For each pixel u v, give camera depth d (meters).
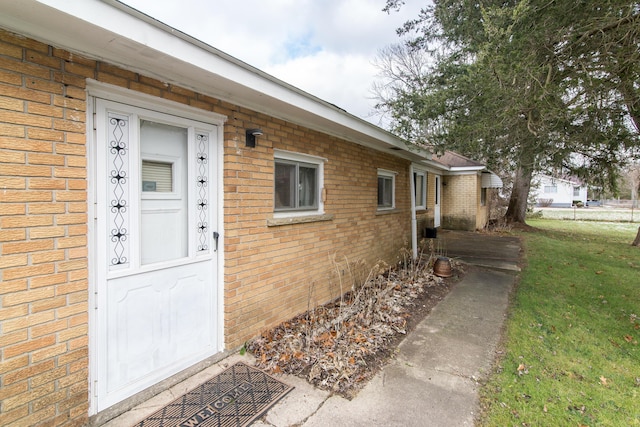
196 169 2.84
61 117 1.92
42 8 1.57
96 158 2.15
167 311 2.65
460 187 13.07
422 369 2.92
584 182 5.87
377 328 3.71
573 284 5.74
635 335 3.76
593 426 2.22
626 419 2.30
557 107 3.10
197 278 2.90
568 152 4.15
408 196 7.77
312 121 4.00
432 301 4.85
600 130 3.66
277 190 3.78
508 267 6.85
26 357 1.83
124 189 2.32
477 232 12.61
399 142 5.77
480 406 2.40
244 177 3.19
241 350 3.15
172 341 2.70
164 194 2.63
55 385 1.96
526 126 3.76
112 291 2.28
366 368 2.91
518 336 3.65
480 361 3.08
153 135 2.53
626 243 10.28
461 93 4.17
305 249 4.15
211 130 2.95
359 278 5.48
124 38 1.89
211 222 3.00
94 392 2.20
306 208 4.26
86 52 2.02
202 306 2.95
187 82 2.61
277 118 3.60
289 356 3.02
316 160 4.37
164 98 2.48
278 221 3.60
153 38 2.01
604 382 2.79
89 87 2.07
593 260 7.71
